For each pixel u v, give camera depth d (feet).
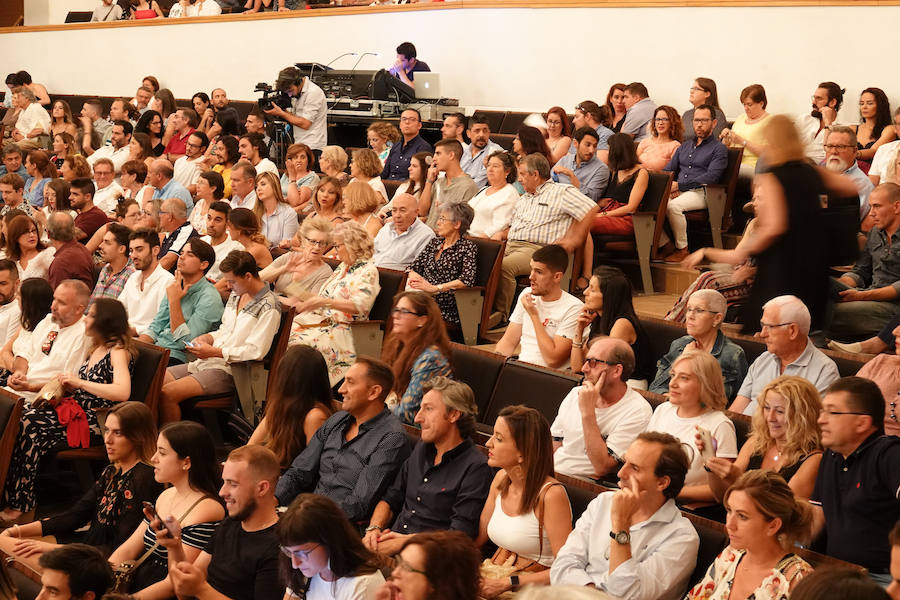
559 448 12.80
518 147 24.43
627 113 26.89
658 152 24.59
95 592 9.97
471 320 19.17
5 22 50.14
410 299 14.42
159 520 10.62
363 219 21.94
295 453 13.53
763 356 13.14
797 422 10.64
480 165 25.84
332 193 21.94
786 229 12.97
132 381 16.01
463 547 8.02
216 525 11.32
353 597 9.26
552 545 10.53
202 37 39.81
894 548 7.63
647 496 9.71
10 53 46.98
